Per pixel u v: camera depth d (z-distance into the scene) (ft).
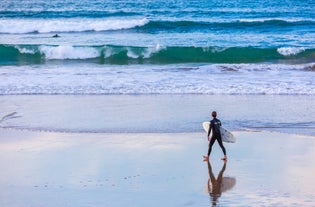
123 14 325.01
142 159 80.28
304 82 145.38
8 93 132.05
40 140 91.25
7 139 91.91
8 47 201.98
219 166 76.95
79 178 71.15
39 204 61.62
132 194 64.95
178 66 177.88
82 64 185.98
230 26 265.75
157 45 200.34
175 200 62.85
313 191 65.67
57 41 228.63
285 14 342.03
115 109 115.75
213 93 132.77
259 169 75.31
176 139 92.12
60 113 111.96
